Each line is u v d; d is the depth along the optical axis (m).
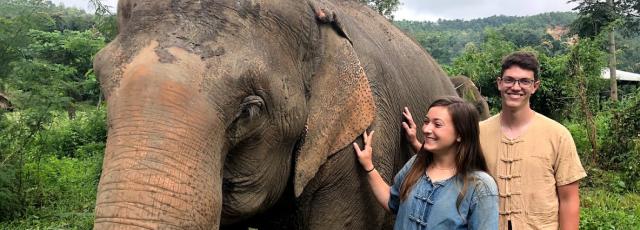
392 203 2.98
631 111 11.73
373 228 3.31
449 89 4.85
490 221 2.61
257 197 2.58
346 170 3.02
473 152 2.69
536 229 2.90
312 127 2.75
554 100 14.52
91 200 7.43
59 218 6.61
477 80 15.43
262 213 3.08
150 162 1.89
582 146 12.27
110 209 1.83
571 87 12.87
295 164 2.75
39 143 7.93
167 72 2.00
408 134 3.55
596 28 23.20
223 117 2.12
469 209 2.63
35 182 7.71
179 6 2.19
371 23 3.94
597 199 8.59
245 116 2.26
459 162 2.68
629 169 10.02
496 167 3.00
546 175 2.91
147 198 1.85
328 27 2.87
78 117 11.43
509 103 2.94
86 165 9.49
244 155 2.45
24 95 7.34
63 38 16.55
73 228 6.13
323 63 2.80
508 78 2.93
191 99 2.01
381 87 3.35
